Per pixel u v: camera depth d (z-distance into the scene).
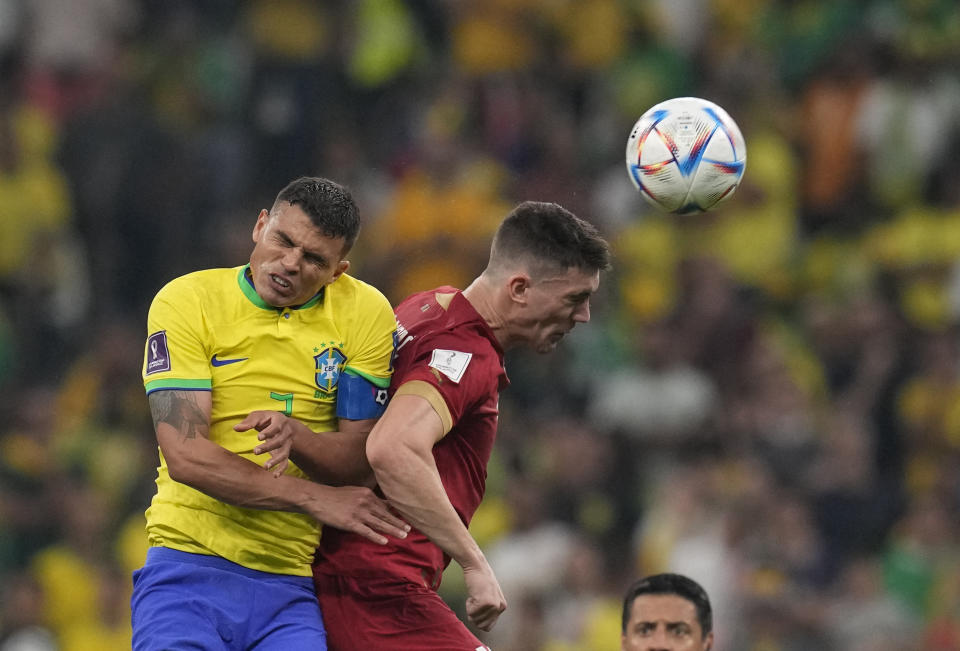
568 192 47.88
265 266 16.97
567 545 38.53
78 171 50.31
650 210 48.75
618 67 52.47
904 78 49.91
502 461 41.88
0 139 49.38
